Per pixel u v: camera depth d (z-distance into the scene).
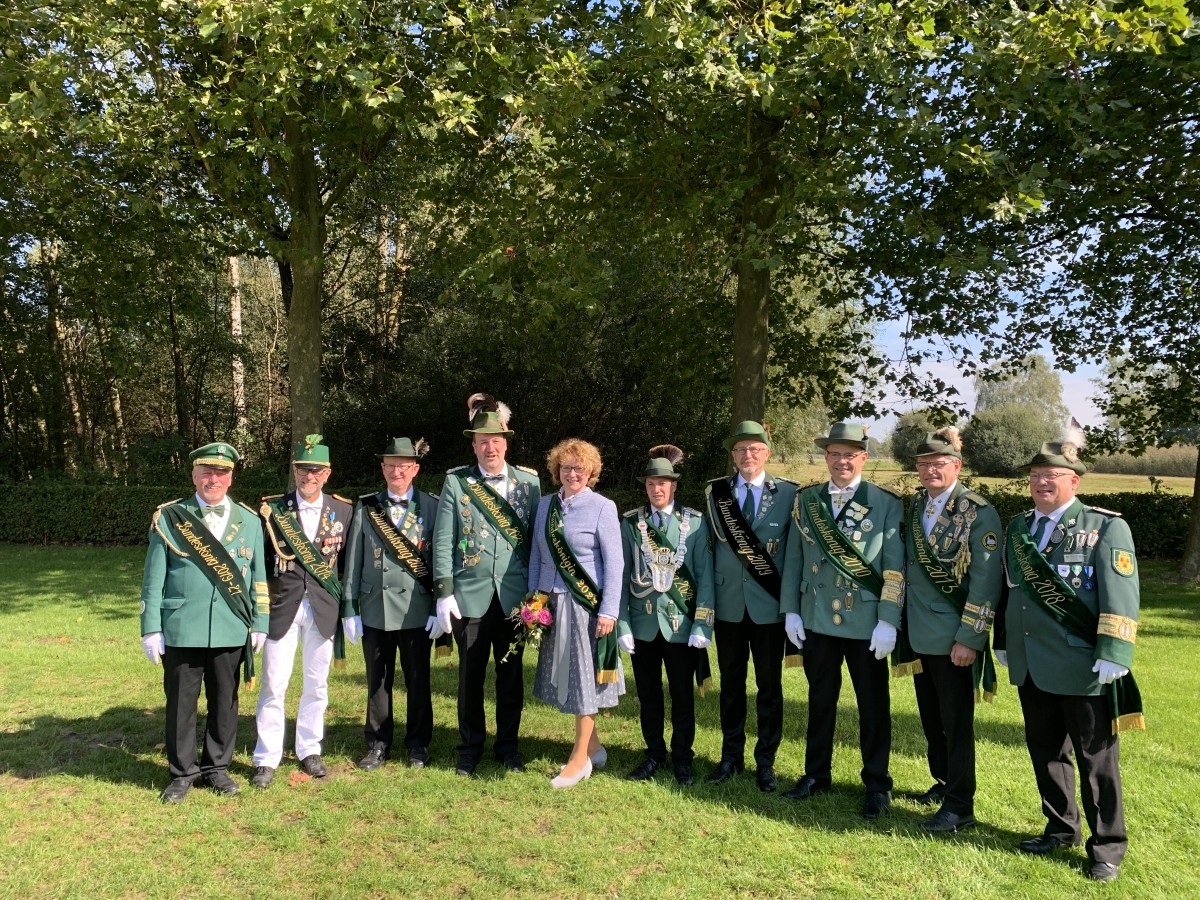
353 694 5.86
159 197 11.22
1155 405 13.22
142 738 4.95
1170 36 6.73
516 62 8.03
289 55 7.38
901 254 10.58
